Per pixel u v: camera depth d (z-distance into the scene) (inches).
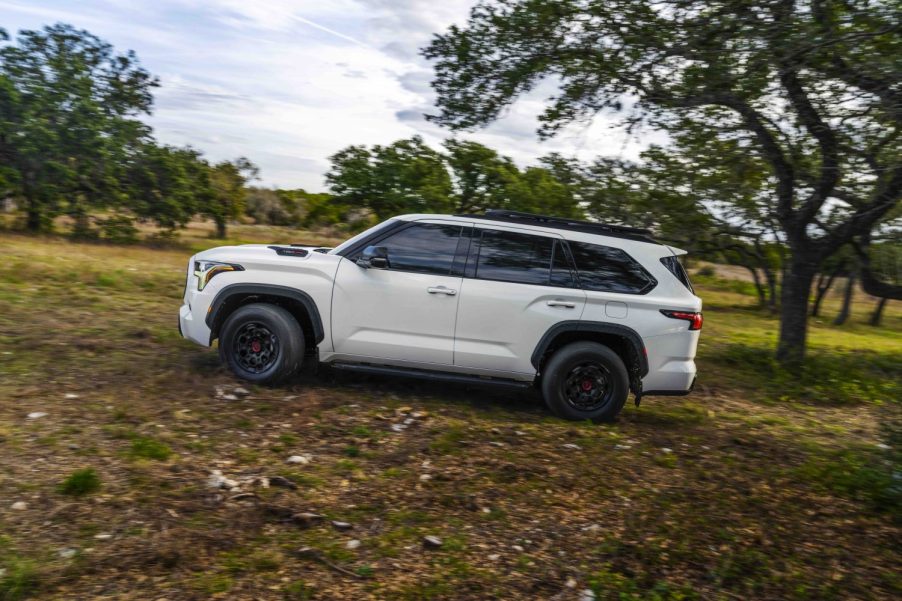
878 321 1651.1
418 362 253.4
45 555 128.3
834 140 352.8
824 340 928.9
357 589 128.0
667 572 143.8
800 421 315.9
